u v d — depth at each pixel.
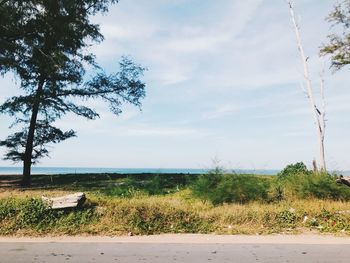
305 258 6.82
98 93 24.66
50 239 8.88
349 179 13.85
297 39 25.34
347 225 10.12
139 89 25.38
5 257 6.96
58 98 24.08
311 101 24.53
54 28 21.91
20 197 11.88
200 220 10.54
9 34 21.39
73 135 24.92
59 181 24.45
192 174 25.27
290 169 18.52
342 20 23.70
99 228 9.80
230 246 7.95
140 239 8.85
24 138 24.23
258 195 13.98
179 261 6.66
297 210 11.27
